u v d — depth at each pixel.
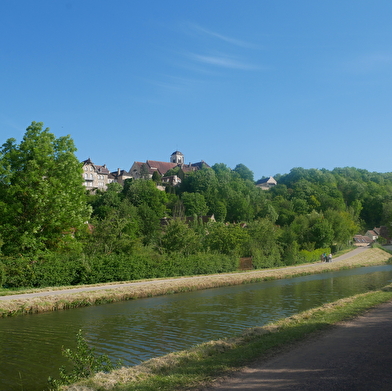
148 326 18.59
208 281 37.72
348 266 64.44
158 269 40.06
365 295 23.89
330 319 15.46
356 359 9.30
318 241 83.94
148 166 189.00
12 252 31.70
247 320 19.98
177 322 19.55
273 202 142.50
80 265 32.56
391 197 156.38
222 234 53.56
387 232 140.12
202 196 127.75
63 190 35.69
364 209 162.50
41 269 29.89
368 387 7.27
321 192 158.62
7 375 11.52
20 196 33.97
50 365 12.48
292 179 192.25
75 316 21.47
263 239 60.97
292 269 54.81
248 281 42.44
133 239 41.53
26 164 34.72
